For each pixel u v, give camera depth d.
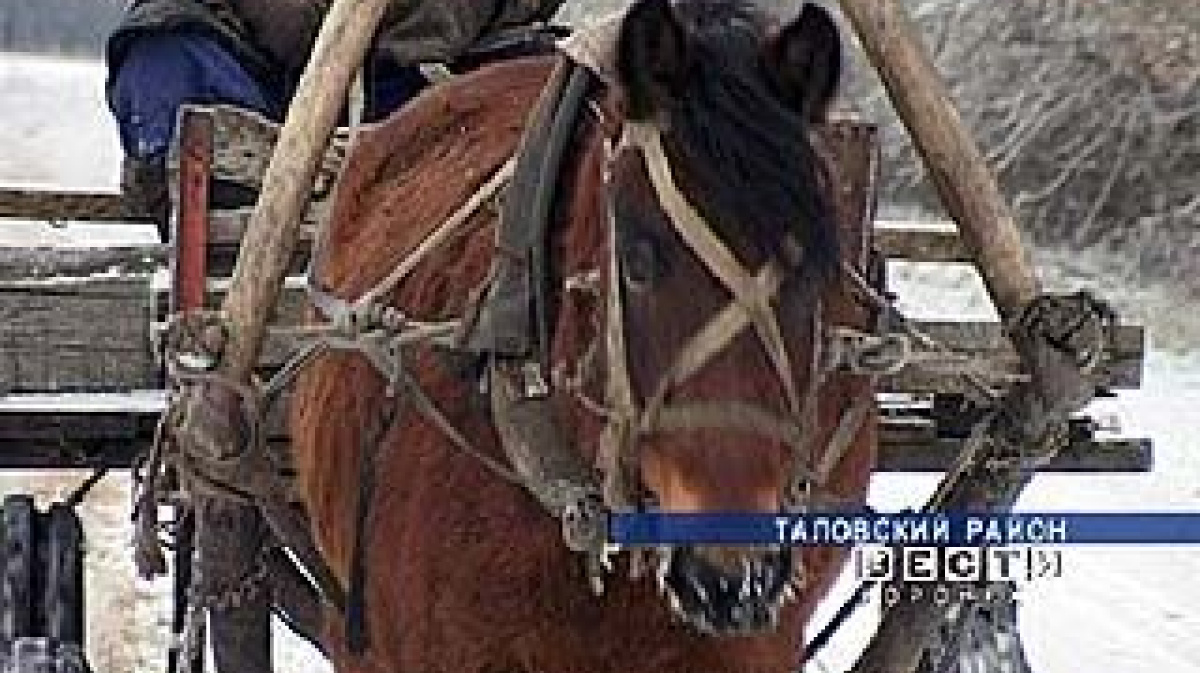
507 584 5.59
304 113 6.05
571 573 5.50
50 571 7.74
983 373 5.71
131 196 8.84
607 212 5.02
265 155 7.25
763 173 4.75
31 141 45.31
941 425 7.84
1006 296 5.75
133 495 8.09
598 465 5.16
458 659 5.72
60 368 7.52
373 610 6.07
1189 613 15.38
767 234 4.72
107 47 8.83
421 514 5.79
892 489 17.17
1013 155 30.30
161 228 8.91
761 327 4.71
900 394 7.28
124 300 7.56
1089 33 30.59
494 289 5.52
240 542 7.27
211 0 8.84
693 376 4.69
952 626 6.79
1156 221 28.72
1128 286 28.12
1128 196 29.17
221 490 6.38
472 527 5.65
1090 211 29.38
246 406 6.04
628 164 4.86
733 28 4.94
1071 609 15.38
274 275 6.01
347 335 5.85
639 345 4.78
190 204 7.16
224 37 8.73
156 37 8.69
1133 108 29.64
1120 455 8.12
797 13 5.00
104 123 50.16
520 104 6.64
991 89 31.33
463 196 6.26
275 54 8.93
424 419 5.87
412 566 5.81
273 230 6.00
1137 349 7.07
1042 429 5.75
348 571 6.30
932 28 32.62
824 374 5.22
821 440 5.54
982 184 5.78
